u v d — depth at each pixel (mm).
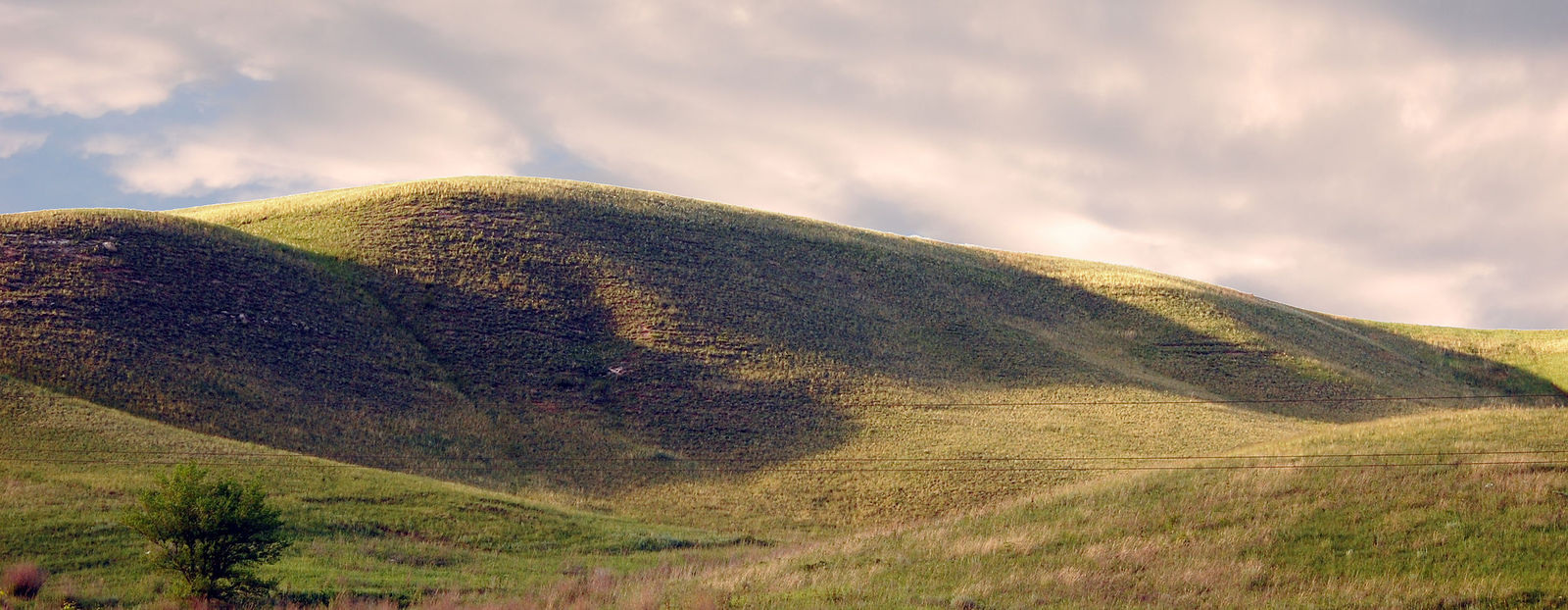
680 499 51844
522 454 56938
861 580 29312
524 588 31359
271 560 30297
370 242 85500
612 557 38500
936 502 51969
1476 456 33219
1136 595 26719
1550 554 26266
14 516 33375
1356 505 30703
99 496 36469
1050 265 126312
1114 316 108375
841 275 101062
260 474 41844
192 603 27391
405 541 37250
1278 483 33344
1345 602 25000
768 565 32562
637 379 70438
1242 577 27156
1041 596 27000
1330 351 108938
